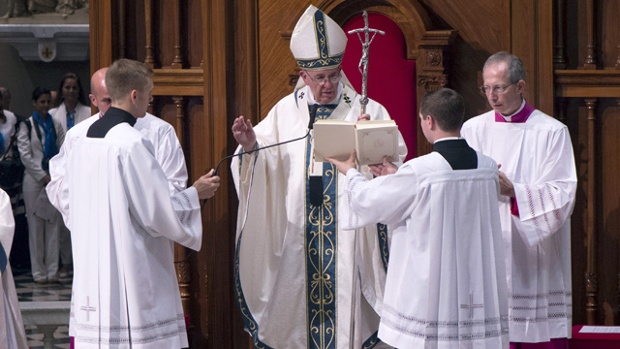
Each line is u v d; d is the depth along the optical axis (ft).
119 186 31.35
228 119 41.16
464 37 39.93
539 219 33.12
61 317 53.36
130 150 31.35
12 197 67.72
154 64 41.93
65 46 77.15
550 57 38.70
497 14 39.65
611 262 39.58
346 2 39.91
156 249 32.60
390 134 31.07
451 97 29.50
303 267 36.32
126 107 32.40
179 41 41.57
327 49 35.04
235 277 36.65
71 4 76.02
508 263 34.09
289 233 36.37
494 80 33.68
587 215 39.50
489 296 29.48
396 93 39.81
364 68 33.50
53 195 36.29
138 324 31.55
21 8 75.82
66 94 64.18
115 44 42.04
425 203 28.96
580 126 39.58
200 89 41.29
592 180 39.19
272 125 36.94
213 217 41.39
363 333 35.99
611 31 38.99
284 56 41.16
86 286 32.32
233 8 41.14
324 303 36.14
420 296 28.99
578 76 38.70
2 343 35.76
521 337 34.22
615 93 38.47
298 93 37.09
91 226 32.12
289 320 36.42
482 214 29.40
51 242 62.23
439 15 40.16
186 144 42.24
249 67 41.16
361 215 30.01
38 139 62.18
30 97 80.12
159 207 31.55
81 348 32.40
